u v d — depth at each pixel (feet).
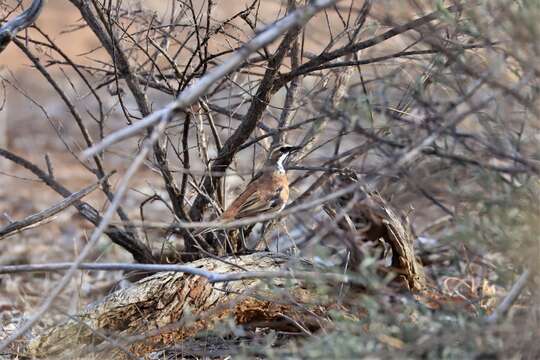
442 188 28.68
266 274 24.98
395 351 21.39
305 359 23.00
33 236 50.60
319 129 35.12
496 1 24.06
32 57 35.09
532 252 22.77
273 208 34.65
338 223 30.27
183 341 29.68
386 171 27.32
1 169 66.18
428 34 26.00
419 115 31.60
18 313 38.78
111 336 28.30
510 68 24.84
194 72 33.71
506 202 23.45
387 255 33.78
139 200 55.52
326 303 27.02
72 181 63.72
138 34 37.22
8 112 73.82
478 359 21.50
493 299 29.60
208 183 35.81
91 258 45.65
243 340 29.09
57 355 28.89
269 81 32.68
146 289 29.94
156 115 20.22
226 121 47.01
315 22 38.75
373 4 29.07
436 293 31.42
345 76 35.24
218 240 34.86
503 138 25.46
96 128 67.36
